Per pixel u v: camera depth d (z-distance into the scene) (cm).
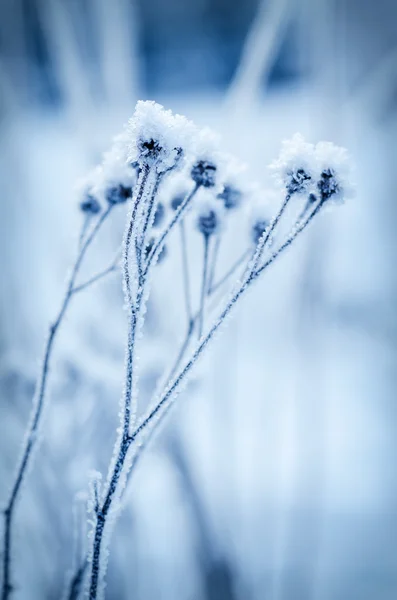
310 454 117
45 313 108
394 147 186
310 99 119
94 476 67
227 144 108
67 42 108
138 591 94
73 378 88
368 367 178
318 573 127
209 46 295
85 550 73
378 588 127
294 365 118
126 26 113
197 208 70
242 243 88
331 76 111
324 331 122
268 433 117
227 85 286
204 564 97
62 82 108
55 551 87
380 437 163
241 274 72
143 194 64
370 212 196
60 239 111
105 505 66
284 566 107
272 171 65
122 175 68
